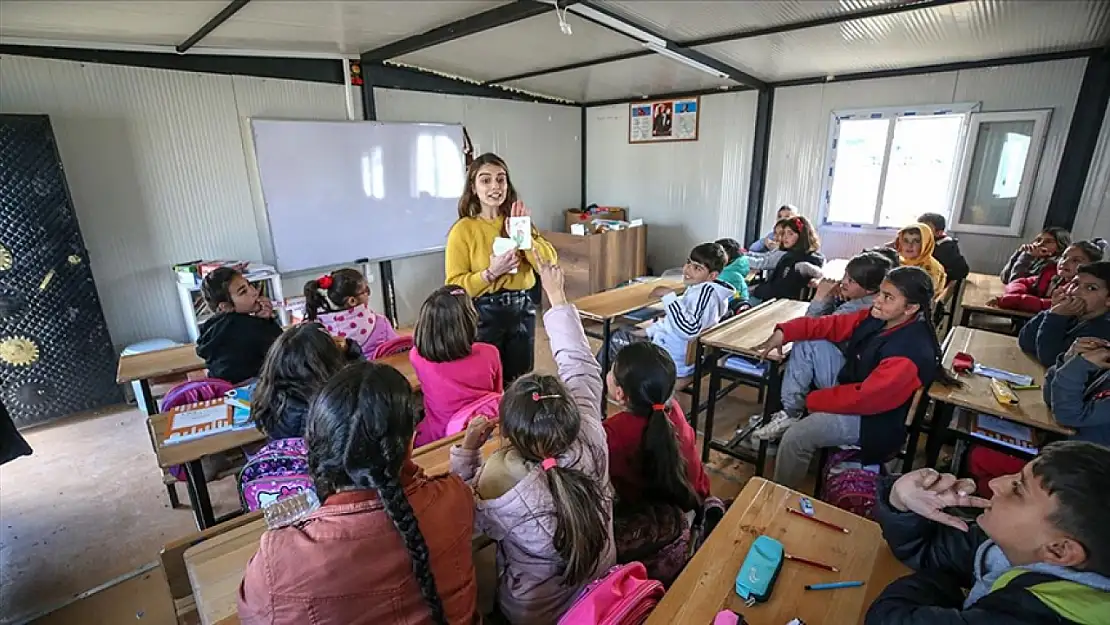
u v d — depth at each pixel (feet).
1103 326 6.40
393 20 10.18
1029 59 11.79
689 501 4.74
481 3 9.29
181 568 3.73
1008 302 10.08
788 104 15.42
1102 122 11.27
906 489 3.37
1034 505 2.35
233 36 10.62
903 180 14.08
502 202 7.00
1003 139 12.53
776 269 12.14
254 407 4.99
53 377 10.03
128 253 11.04
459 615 2.94
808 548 3.63
